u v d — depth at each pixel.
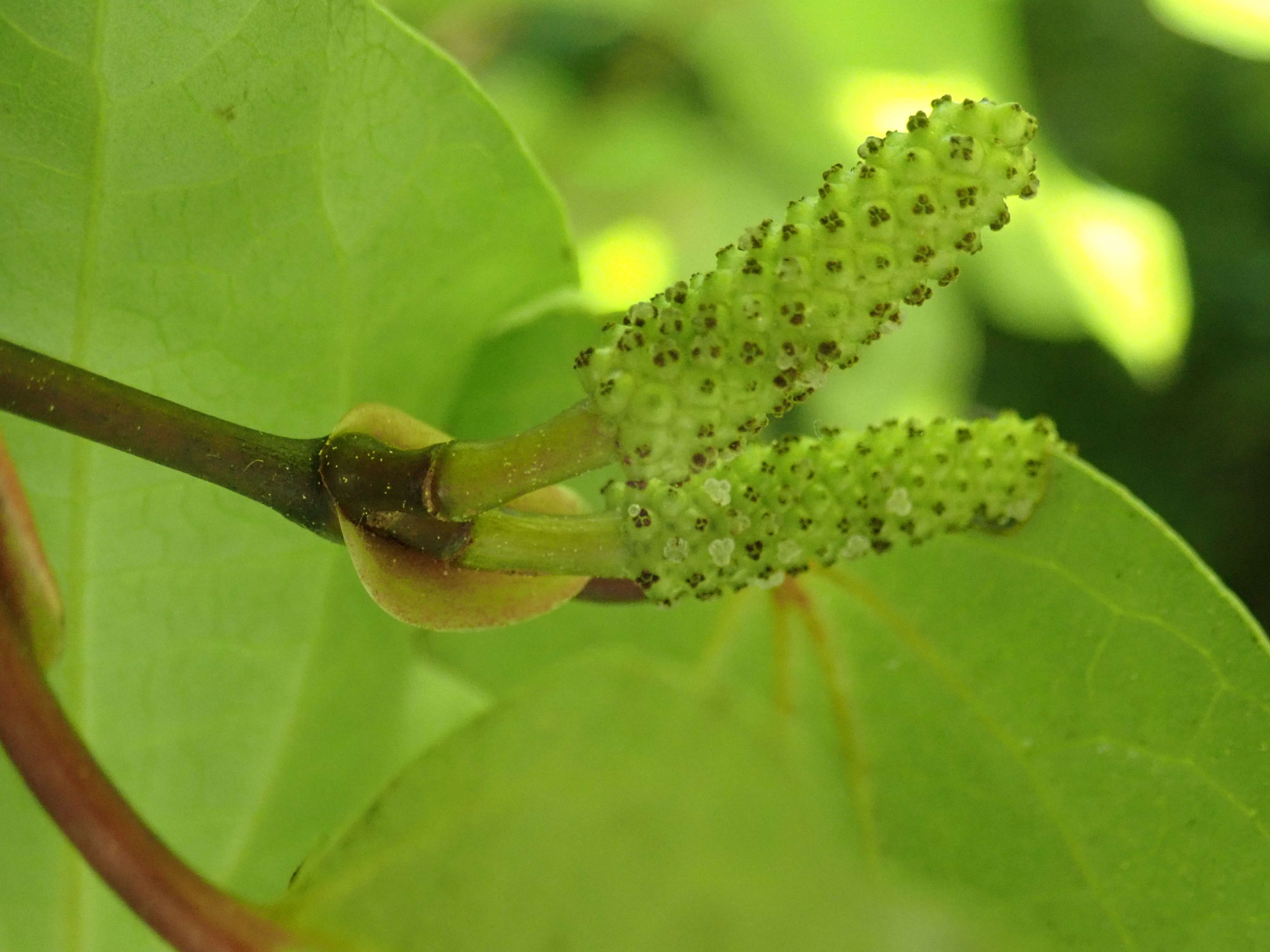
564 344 0.14
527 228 0.12
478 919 0.09
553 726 0.10
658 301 0.10
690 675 0.10
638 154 0.29
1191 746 0.12
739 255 0.10
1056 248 0.27
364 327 0.12
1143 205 0.28
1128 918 0.12
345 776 0.14
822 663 0.13
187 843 0.13
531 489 0.10
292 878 0.10
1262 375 0.34
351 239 0.11
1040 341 0.35
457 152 0.11
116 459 0.11
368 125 0.11
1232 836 0.12
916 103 0.28
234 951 0.09
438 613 0.10
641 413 0.09
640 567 0.10
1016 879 0.12
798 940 0.09
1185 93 0.36
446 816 0.10
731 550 0.10
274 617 0.12
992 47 0.28
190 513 0.12
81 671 0.12
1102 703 0.12
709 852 0.09
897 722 0.13
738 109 0.29
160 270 0.11
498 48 0.27
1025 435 0.11
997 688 0.12
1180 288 0.27
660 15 0.28
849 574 0.12
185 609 0.12
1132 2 0.36
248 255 0.11
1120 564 0.12
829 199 0.10
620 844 0.09
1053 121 0.36
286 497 0.10
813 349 0.10
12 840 0.12
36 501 0.11
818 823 0.09
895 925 0.08
